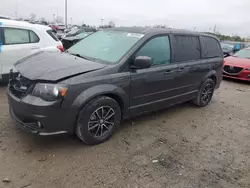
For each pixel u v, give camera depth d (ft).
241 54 34.55
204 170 10.59
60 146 11.37
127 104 12.64
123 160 10.76
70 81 10.13
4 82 20.56
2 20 19.10
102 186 9.02
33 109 9.73
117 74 11.75
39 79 9.94
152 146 12.23
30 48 19.85
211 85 19.27
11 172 9.32
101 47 13.75
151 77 13.37
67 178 9.27
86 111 10.83
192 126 15.24
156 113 16.89
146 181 9.51
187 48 16.21
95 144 11.79
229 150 12.59
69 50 14.94
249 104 21.38
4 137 11.65
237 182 9.98
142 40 13.10
